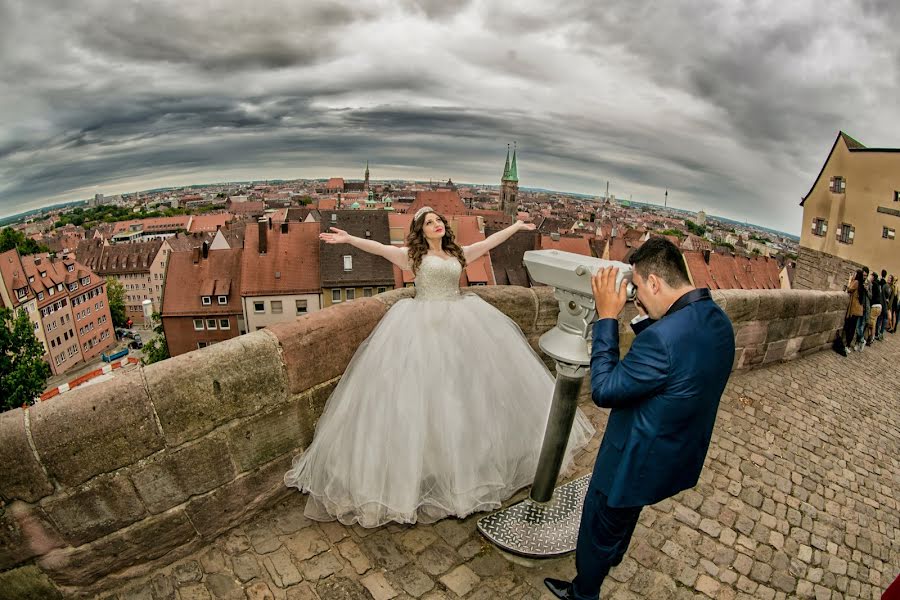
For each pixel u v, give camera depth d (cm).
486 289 390
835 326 746
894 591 172
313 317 296
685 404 172
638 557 276
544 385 322
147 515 233
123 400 218
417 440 263
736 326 571
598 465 201
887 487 390
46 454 199
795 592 268
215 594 232
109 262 9150
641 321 213
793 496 356
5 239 8844
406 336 280
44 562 209
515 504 291
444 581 245
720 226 15738
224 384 248
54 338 6375
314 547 261
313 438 298
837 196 1764
